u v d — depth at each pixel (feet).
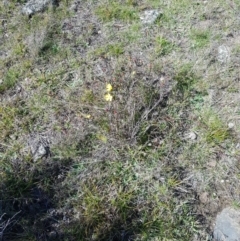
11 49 4.77
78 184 3.63
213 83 4.36
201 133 3.97
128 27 5.01
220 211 3.49
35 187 3.64
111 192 3.56
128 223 3.38
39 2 5.25
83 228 3.34
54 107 4.19
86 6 5.29
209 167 3.76
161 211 3.43
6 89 4.38
